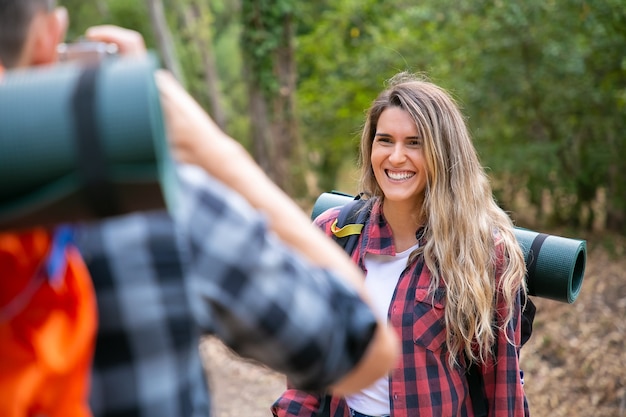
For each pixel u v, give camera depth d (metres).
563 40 8.30
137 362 0.85
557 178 8.88
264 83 13.27
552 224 9.57
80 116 0.66
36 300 0.78
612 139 8.75
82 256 0.85
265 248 0.90
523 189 9.45
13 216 0.68
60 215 0.69
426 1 9.98
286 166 13.48
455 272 2.11
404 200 2.23
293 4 13.26
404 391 2.12
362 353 0.99
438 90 2.29
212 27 19.28
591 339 6.23
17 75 0.71
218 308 0.89
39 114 0.66
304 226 1.00
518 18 8.21
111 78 0.68
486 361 2.16
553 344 6.20
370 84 10.88
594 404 5.34
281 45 13.27
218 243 0.88
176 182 0.81
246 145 17.38
